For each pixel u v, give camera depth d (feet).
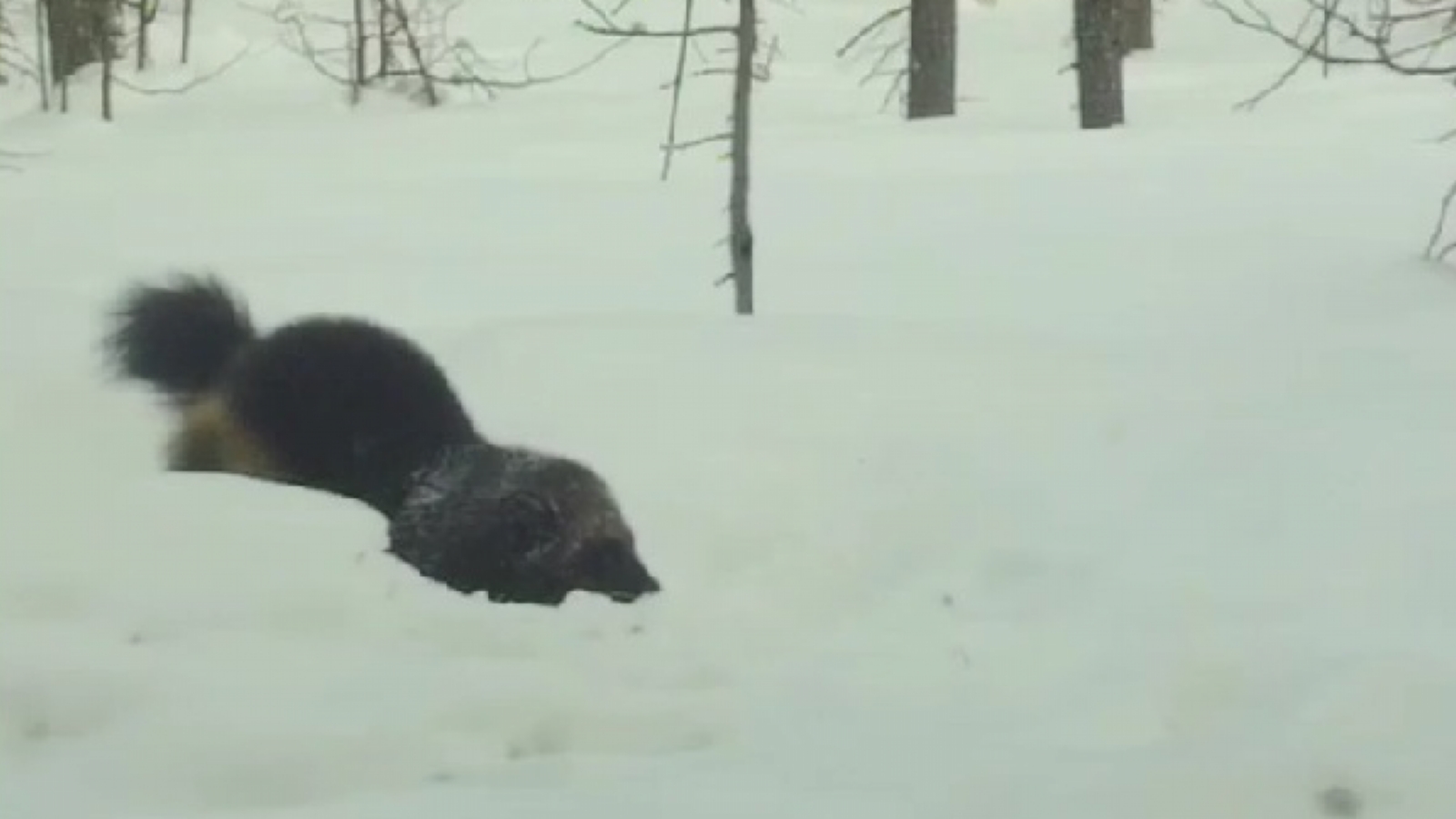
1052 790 14.51
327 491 22.66
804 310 38.83
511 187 58.08
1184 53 104.47
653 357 28.68
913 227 47.70
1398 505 21.95
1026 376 28.25
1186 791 14.43
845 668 18.10
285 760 15.26
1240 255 41.50
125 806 14.56
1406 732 15.56
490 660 17.75
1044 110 84.28
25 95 96.58
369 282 41.60
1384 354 29.96
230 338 25.40
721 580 21.63
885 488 23.98
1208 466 23.76
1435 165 52.19
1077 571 21.03
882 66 103.91
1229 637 18.29
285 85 99.35
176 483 21.61
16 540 19.74
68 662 16.76
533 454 22.06
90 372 27.86
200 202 56.34
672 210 52.29
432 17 110.32
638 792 14.48
